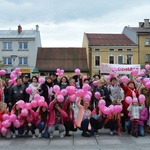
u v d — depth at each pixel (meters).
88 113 10.90
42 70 51.28
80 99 10.91
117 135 10.92
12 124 10.48
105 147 9.09
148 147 9.05
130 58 51.69
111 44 51.50
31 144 9.59
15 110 10.76
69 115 10.80
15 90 11.88
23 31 55.78
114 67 17.56
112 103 11.23
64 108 10.68
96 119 10.91
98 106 11.09
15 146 9.34
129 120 11.03
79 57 53.97
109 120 10.89
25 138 10.56
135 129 10.62
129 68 17.58
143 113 10.85
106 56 51.44
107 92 11.98
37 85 11.73
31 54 52.25
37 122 10.66
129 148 8.94
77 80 17.14
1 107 10.68
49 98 11.60
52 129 10.46
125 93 11.45
